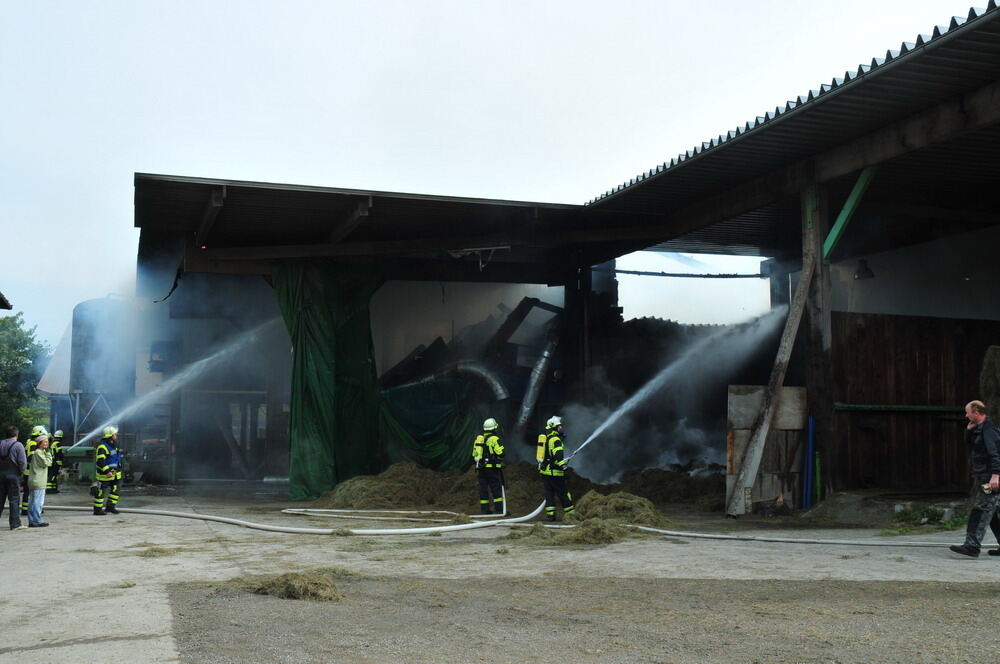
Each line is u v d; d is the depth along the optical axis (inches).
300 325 808.3
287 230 792.9
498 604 261.4
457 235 824.3
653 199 721.6
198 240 774.5
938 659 189.2
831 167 585.3
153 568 342.6
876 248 895.7
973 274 797.9
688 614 243.0
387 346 986.1
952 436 617.3
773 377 579.5
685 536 443.8
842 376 586.9
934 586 281.4
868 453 590.6
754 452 564.4
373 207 727.1
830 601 258.8
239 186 650.2
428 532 474.0
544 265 981.2
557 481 541.6
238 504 713.0
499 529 499.8
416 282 1005.2
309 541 438.0
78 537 458.6
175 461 977.5
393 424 855.7
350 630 222.7
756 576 311.6
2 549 407.2
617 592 281.4
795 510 574.6
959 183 668.1
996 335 642.8
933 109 506.3
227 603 260.8
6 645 205.3
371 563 356.2
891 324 609.9
